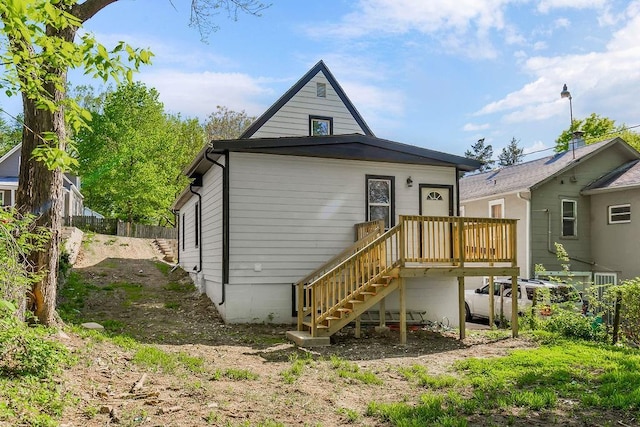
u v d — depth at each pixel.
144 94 37.00
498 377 6.48
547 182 17.95
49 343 5.46
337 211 12.11
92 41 4.15
